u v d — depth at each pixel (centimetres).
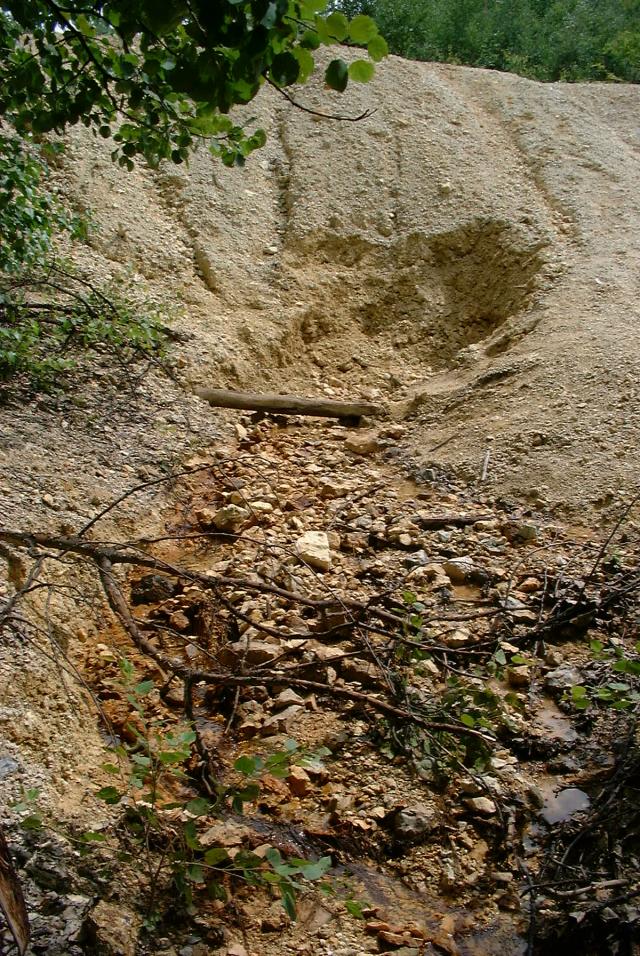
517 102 1116
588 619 446
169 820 312
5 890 228
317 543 505
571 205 929
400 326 869
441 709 356
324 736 371
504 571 491
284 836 324
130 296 746
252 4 220
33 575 324
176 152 397
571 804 349
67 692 345
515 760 368
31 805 287
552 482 570
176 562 495
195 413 654
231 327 789
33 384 586
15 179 544
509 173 994
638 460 570
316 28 234
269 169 986
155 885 278
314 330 843
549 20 1406
